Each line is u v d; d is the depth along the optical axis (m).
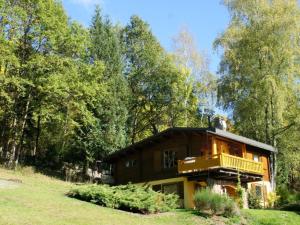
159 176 34.59
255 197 34.25
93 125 38.47
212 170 29.23
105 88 41.28
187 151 33.16
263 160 39.75
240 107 41.59
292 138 42.06
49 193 24.53
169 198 25.69
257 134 42.84
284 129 41.53
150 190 25.97
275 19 40.56
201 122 54.41
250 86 41.56
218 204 24.22
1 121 41.56
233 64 43.09
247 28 42.72
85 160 41.25
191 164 30.86
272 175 40.12
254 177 32.09
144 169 36.44
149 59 53.34
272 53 39.84
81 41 39.50
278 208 32.44
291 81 40.31
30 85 36.44
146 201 23.48
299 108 40.97
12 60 34.41
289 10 40.78
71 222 18.00
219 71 44.62
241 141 33.78
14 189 23.38
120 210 23.25
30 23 37.31
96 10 46.91
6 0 36.19
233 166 29.91
